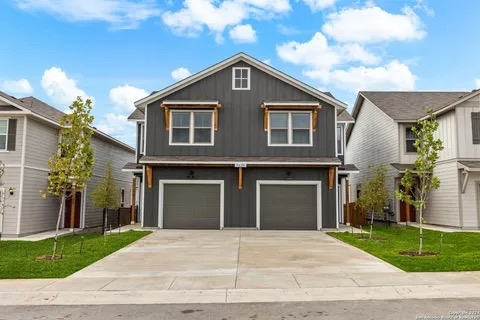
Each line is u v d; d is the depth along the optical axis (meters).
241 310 6.63
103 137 23.94
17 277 9.05
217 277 8.97
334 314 6.36
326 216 18.53
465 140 18.14
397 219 21.73
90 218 22.39
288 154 18.95
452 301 7.11
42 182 19.22
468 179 17.98
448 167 18.89
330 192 18.67
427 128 12.01
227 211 18.64
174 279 8.80
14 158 17.53
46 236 17.81
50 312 6.63
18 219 17.27
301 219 18.64
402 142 21.72
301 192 18.78
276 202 18.73
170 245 13.90
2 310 6.77
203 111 19.03
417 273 9.23
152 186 18.75
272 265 10.32
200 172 18.81
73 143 11.55
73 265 10.25
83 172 11.75
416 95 25.67
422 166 11.91
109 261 10.98
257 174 18.78
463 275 9.00
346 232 17.58
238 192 18.72
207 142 19.00
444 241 14.59
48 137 19.77
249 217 18.61
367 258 11.27
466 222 17.89
